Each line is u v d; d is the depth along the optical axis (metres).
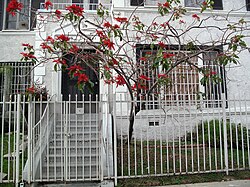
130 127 6.96
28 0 13.00
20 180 5.82
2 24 12.95
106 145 6.62
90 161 6.05
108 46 6.39
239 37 6.76
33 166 5.79
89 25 10.59
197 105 7.43
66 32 10.66
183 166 6.80
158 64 6.22
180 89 9.84
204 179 6.09
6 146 8.10
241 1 11.19
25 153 7.15
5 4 13.08
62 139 7.01
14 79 11.99
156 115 8.46
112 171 6.05
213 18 10.59
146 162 7.09
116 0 10.45
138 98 7.36
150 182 5.90
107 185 5.79
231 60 6.61
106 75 6.21
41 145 6.42
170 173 6.18
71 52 6.52
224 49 10.30
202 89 9.98
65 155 5.89
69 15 6.28
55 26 10.72
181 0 11.20
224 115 6.57
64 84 11.20
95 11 10.77
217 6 11.04
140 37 8.84
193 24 9.66
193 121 8.83
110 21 10.75
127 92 9.38
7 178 5.95
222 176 6.25
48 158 6.10
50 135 7.43
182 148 8.05
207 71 7.14
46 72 10.73
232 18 10.77
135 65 7.87
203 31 10.50
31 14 12.88
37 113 8.09
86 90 11.25
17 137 5.73
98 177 5.95
